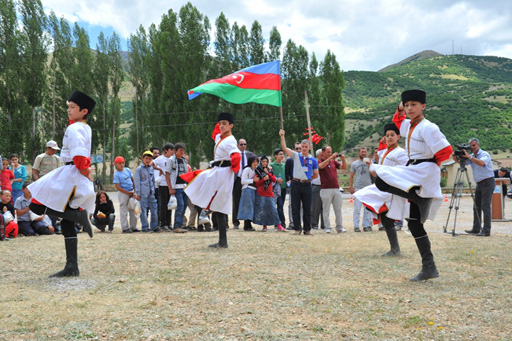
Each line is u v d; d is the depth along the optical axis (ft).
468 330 11.49
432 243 26.91
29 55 135.03
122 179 35.53
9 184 39.27
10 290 15.40
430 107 348.79
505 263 20.44
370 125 315.99
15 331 11.40
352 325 11.95
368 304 13.78
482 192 31.48
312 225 37.70
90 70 148.05
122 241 27.86
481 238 29.63
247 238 29.14
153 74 149.07
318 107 148.15
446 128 309.22
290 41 150.00
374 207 20.43
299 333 11.26
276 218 36.37
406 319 12.34
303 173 32.60
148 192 35.88
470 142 32.24
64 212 17.20
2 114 134.92
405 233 32.78
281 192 39.70
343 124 149.89
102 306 13.44
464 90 551.18
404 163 23.02
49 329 11.51
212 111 140.87
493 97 372.38
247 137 143.02
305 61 149.18
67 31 146.82
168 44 145.28
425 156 17.17
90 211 17.85
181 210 35.32
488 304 13.76
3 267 19.83
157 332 11.32
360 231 35.24
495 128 294.87
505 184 42.27
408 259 21.86
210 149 138.10
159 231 35.99
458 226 38.37
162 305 13.55
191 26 143.23
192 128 138.41
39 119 150.10
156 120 146.72
